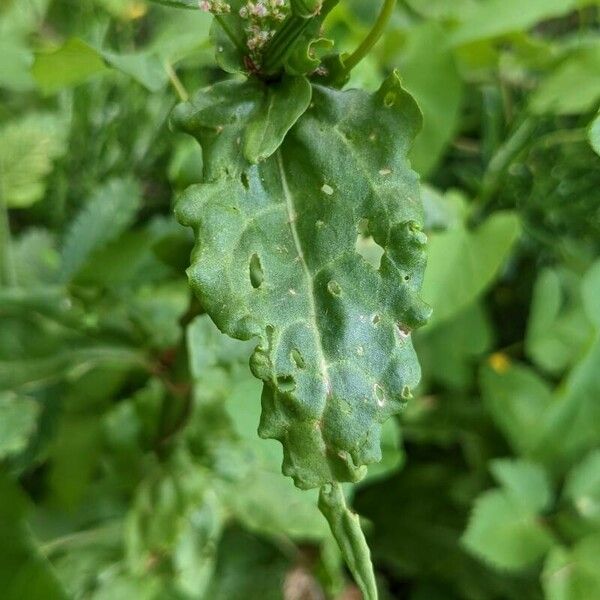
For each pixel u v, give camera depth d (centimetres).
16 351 30
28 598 26
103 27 38
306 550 39
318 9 17
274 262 18
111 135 37
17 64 33
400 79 19
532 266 46
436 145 34
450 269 34
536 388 40
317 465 17
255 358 17
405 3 42
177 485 29
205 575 31
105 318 30
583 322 41
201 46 25
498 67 40
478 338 41
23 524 27
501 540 36
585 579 35
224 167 19
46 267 35
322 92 19
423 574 41
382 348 18
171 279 32
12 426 30
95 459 32
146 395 32
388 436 29
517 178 39
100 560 32
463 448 43
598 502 38
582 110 36
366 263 18
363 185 18
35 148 34
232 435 30
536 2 36
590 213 39
